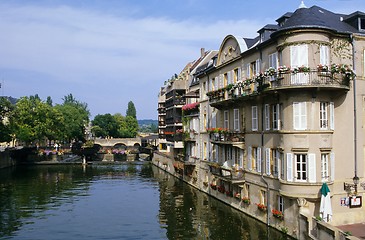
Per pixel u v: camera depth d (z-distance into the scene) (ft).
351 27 74.28
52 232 80.89
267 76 71.67
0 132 196.34
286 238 68.44
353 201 70.44
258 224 79.36
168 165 188.34
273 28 86.58
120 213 98.07
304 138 66.80
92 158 274.98
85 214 97.50
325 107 69.05
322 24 67.26
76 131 300.40
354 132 71.15
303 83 65.72
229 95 90.89
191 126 139.74
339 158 70.13
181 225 83.35
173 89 174.50
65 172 195.11
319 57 67.26
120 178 168.66
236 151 94.48
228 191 99.76
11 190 135.33
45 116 247.50
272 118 76.23
